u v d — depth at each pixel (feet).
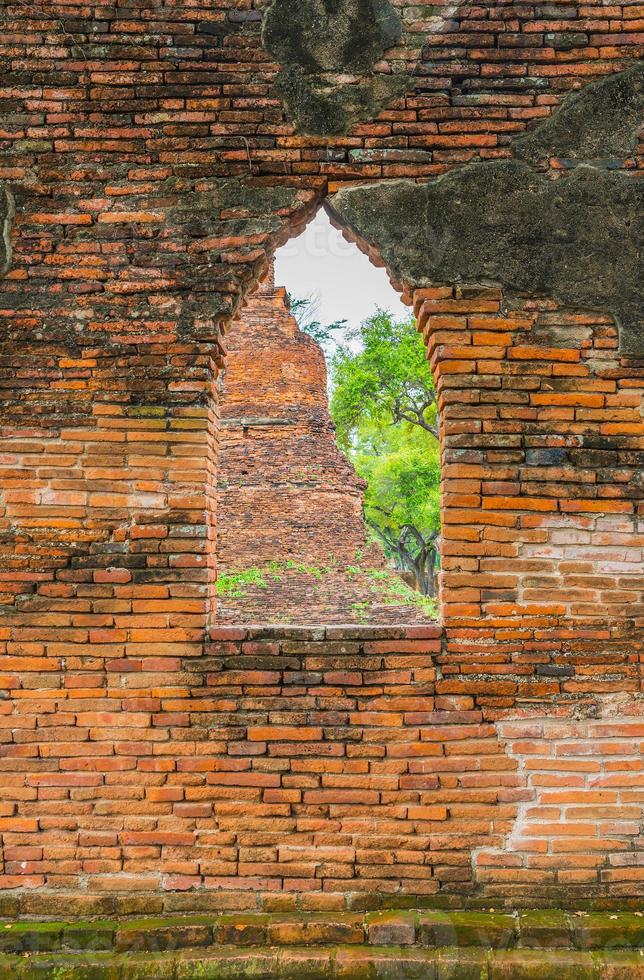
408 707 13.14
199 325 13.64
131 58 13.83
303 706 13.19
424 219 13.67
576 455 13.38
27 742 13.21
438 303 13.58
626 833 12.88
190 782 13.10
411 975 11.99
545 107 13.73
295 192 13.70
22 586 13.39
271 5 13.87
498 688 13.11
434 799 12.98
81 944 12.48
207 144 13.75
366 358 75.20
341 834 12.96
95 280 13.73
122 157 13.82
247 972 12.08
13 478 13.51
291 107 13.79
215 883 12.91
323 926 12.44
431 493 81.97
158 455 13.57
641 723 13.07
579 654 13.16
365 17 13.84
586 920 12.42
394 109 13.76
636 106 13.71
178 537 13.46
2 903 12.91
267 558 42.57
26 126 13.80
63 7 13.83
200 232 13.73
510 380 13.46
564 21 13.78
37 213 13.78
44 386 13.64
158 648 13.28
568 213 13.64
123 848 13.02
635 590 13.24
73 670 13.29
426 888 12.80
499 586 13.25
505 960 11.96
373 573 41.22
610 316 13.53
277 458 44.19
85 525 13.48
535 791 12.97
